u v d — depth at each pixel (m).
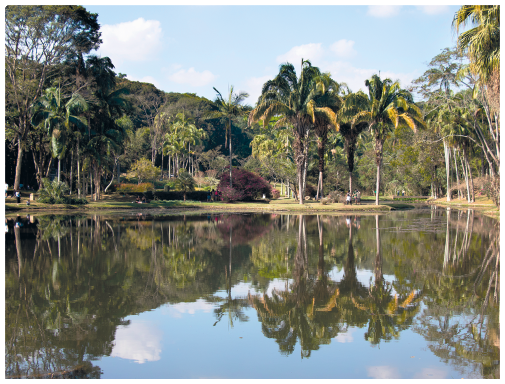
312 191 50.91
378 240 15.65
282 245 14.52
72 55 35.50
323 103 35.34
